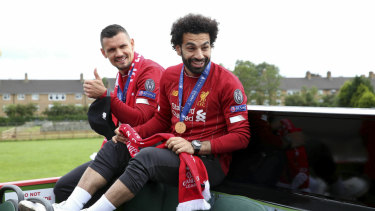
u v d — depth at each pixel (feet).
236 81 6.50
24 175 65.67
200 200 5.90
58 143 134.72
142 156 6.07
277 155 6.37
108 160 6.91
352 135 5.39
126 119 7.69
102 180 6.82
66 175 7.48
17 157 94.02
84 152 104.73
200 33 6.28
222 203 6.04
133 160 6.12
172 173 6.26
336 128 5.57
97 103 7.46
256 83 270.87
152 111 7.98
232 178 7.02
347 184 5.46
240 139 6.27
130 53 8.34
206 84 6.60
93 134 167.02
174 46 6.81
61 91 278.05
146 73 8.22
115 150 7.00
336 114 5.52
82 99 281.74
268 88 272.31
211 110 6.58
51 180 7.54
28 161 86.17
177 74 7.02
